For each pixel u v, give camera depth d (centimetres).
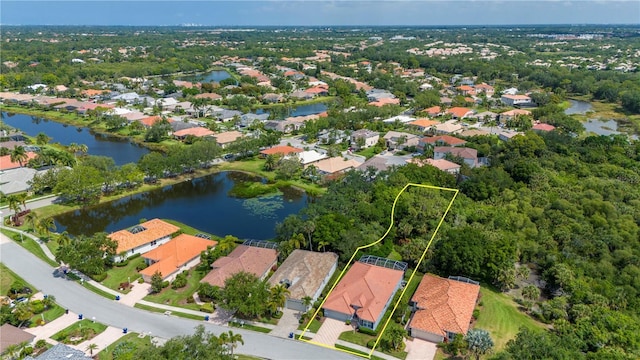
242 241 11912
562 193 13188
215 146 17950
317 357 7688
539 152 16988
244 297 8519
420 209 11869
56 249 11481
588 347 7662
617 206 12425
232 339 7325
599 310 8281
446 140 18975
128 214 14188
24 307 8400
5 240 11944
